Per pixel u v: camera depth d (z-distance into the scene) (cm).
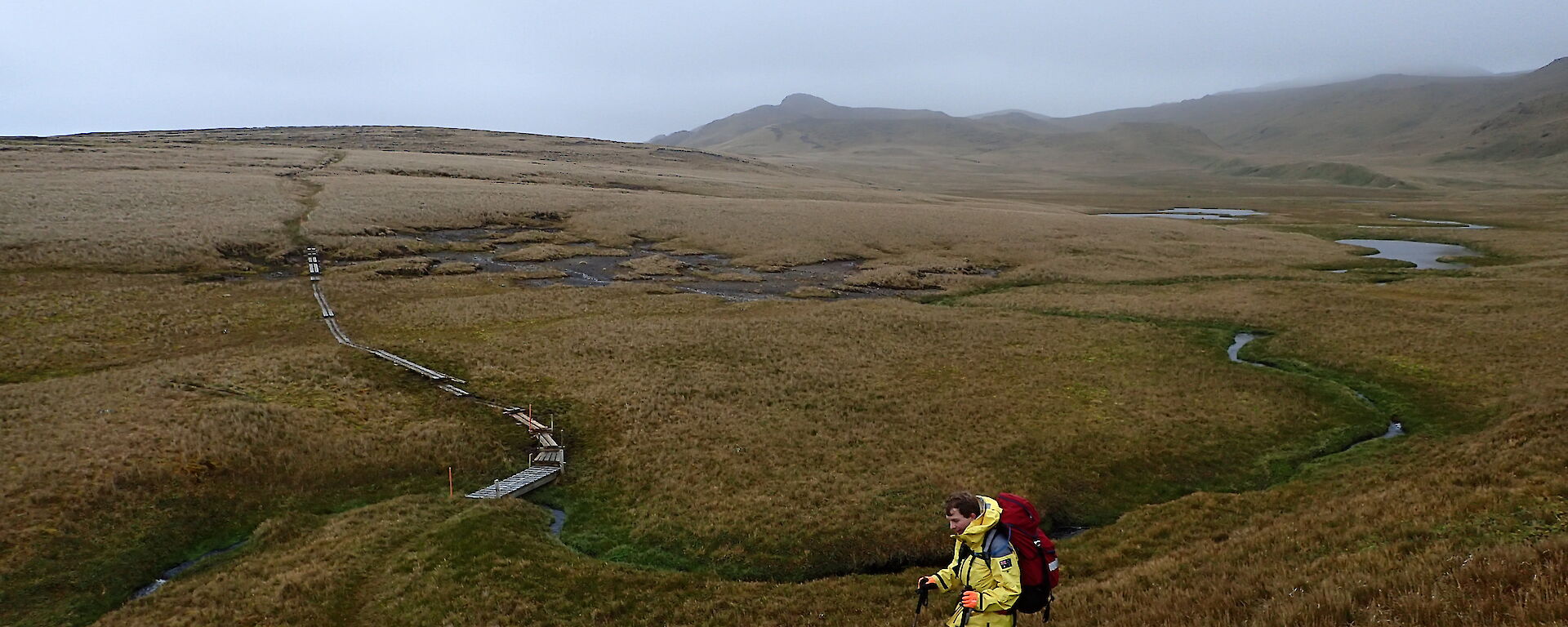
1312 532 1789
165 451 2722
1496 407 3372
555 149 19888
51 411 3031
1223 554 1761
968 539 841
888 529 2417
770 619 1861
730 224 8838
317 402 3359
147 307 4825
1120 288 6469
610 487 2772
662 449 3044
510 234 7969
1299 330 4872
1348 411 3538
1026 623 1403
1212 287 6388
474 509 2498
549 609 1950
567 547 2347
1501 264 7569
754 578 2216
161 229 6519
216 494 2577
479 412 3422
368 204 8300
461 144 19462
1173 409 3547
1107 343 4700
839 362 4200
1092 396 3722
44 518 2302
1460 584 1081
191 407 3147
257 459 2777
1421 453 2875
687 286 6450
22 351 3925
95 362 3916
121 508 2417
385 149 17500
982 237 8625
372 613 1947
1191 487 2825
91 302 4800
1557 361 3903
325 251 6681
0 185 7444
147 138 16512
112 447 2703
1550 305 5194
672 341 4512
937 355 4400
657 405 3491
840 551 2322
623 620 1905
